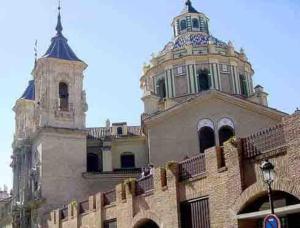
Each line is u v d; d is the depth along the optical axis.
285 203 17.94
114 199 29.94
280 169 17.73
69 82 53.69
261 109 45.44
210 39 58.34
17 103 65.50
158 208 24.70
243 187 19.23
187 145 44.19
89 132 59.00
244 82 55.78
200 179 21.95
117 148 55.84
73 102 52.94
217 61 54.19
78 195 49.16
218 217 20.36
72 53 55.94
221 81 53.59
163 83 55.41
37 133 51.06
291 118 17.50
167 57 55.81
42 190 48.03
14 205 57.69
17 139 62.84
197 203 22.20
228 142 20.23
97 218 31.41
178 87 53.75
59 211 39.81
